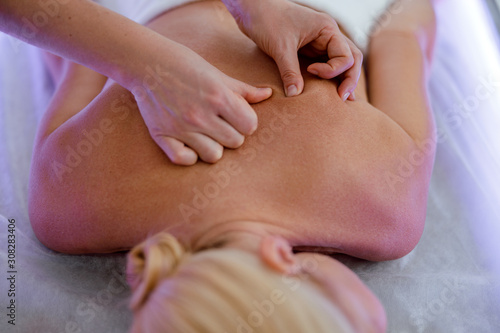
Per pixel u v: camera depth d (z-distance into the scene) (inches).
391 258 36.8
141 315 24.6
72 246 34.8
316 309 23.7
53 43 31.6
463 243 40.5
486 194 43.3
